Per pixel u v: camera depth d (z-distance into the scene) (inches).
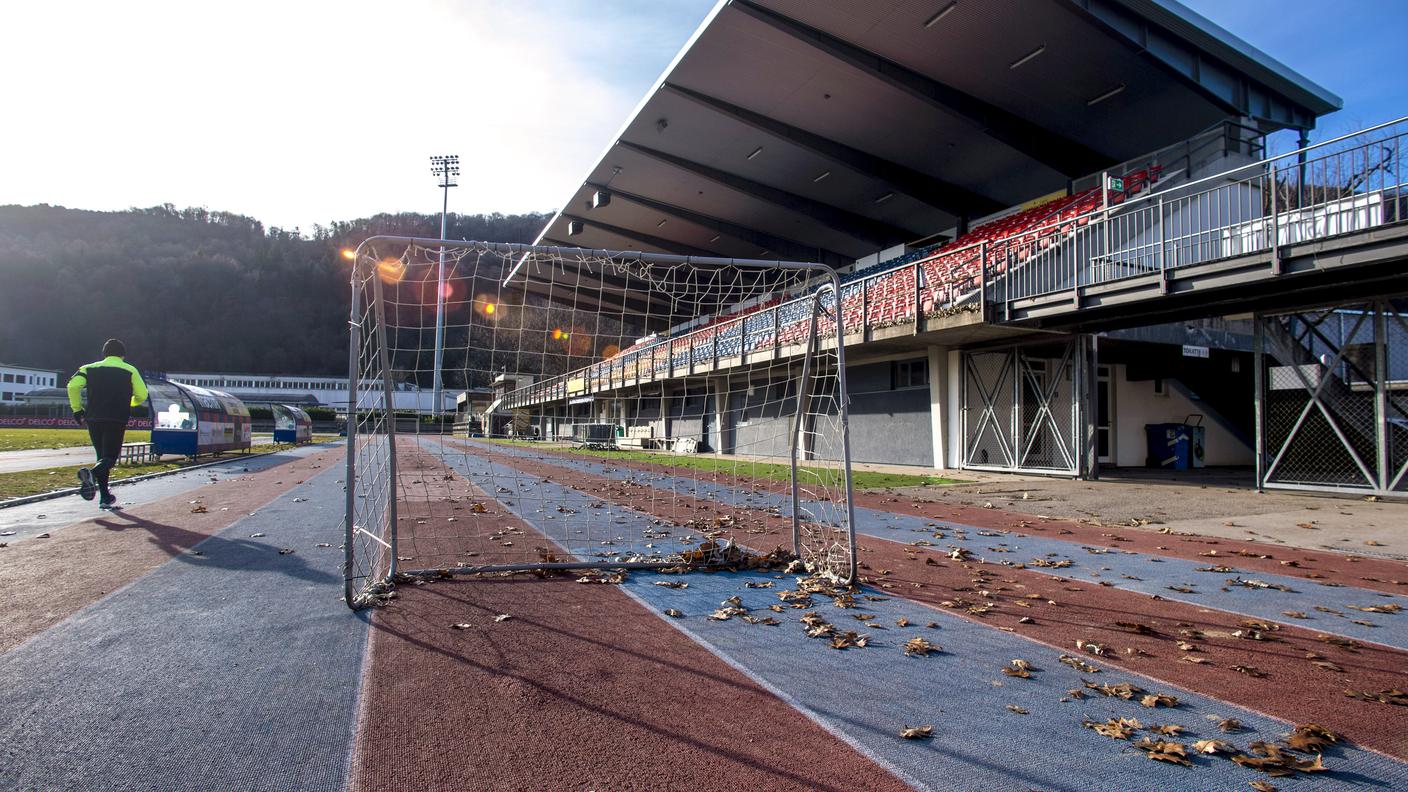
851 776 98.5
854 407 802.2
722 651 152.3
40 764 99.9
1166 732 113.6
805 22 633.0
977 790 95.0
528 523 342.0
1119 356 677.9
